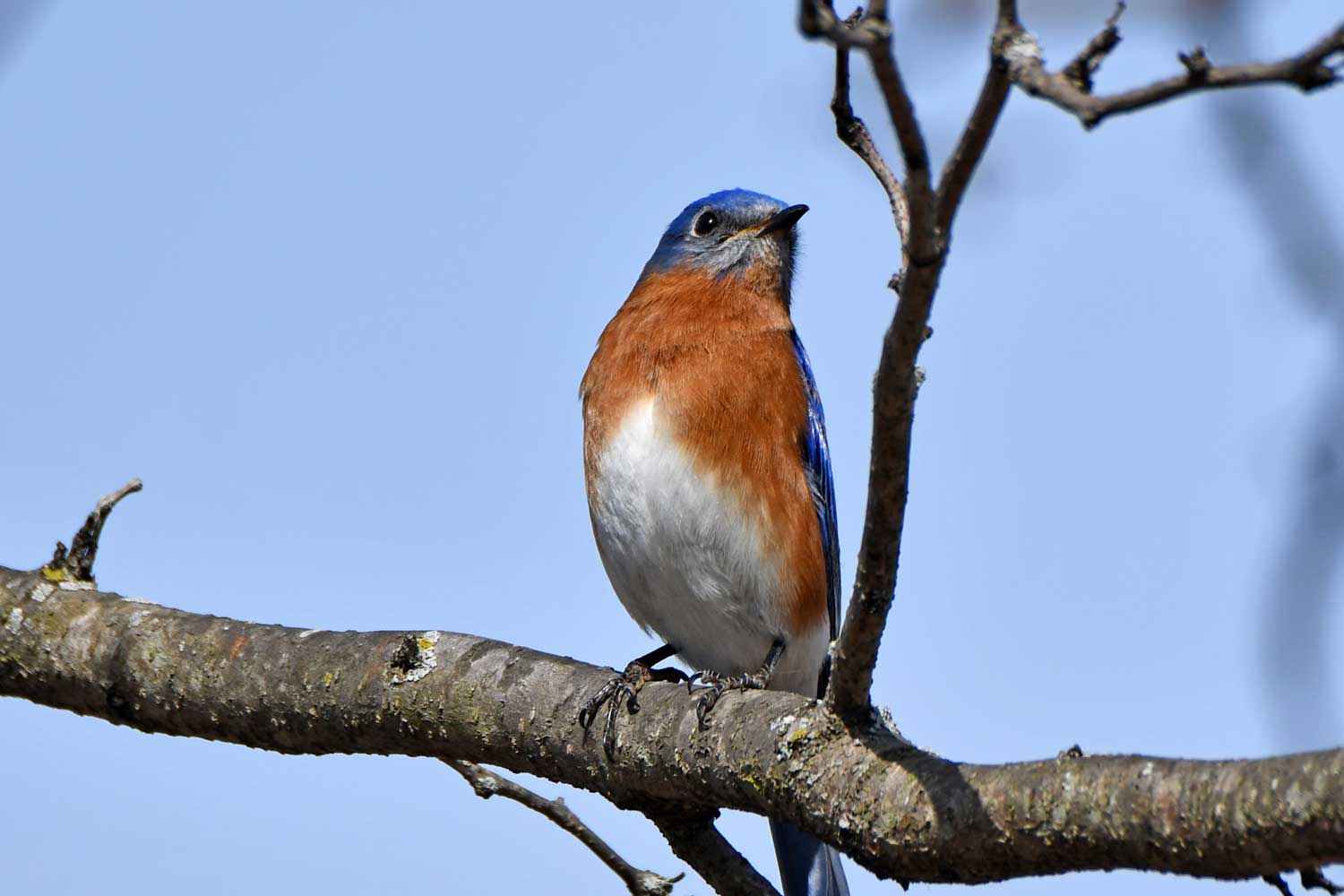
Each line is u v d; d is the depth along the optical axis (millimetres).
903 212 8836
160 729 11812
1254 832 6809
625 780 10484
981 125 6867
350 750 11430
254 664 11453
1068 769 7672
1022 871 7883
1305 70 5699
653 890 11555
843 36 6480
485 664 11078
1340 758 6664
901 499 8195
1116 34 6785
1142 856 7289
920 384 8047
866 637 8719
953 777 8211
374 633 11500
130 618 11906
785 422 13883
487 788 11703
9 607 12086
